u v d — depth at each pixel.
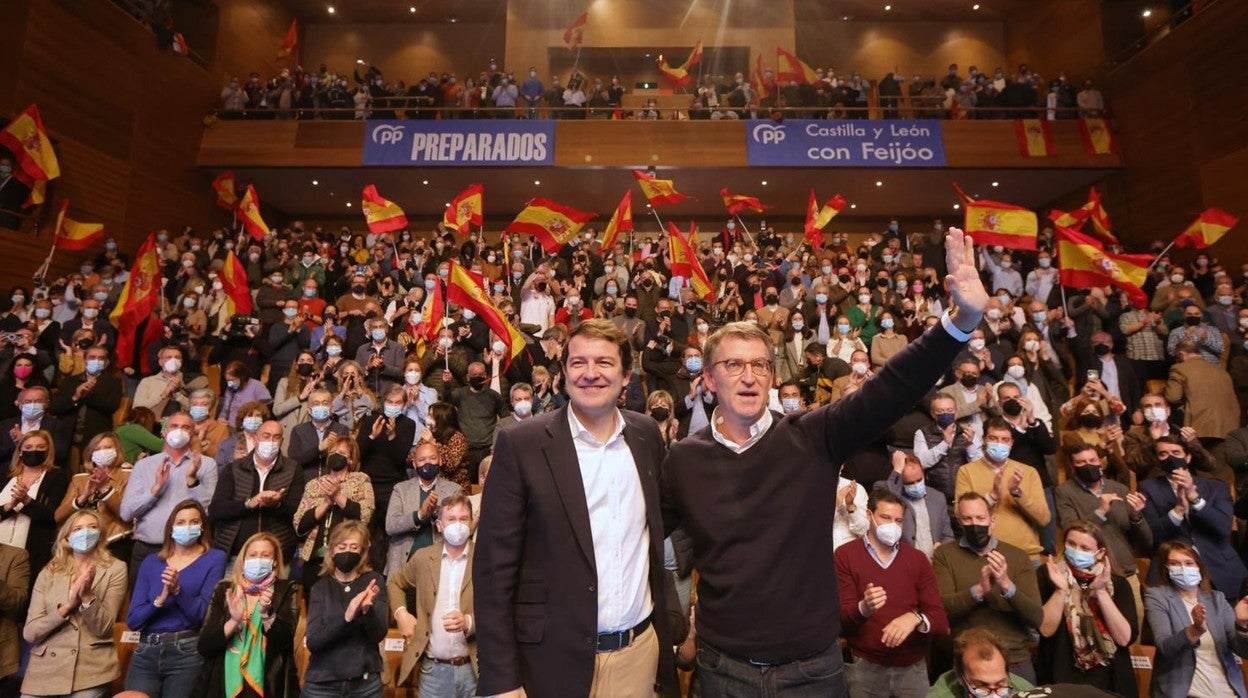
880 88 16.00
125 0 12.98
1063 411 6.47
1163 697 3.71
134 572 4.57
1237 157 11.52
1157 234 13.06
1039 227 16.03
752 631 1.75
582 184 15.44
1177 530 4.62
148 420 6.27
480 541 1.77
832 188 15.40
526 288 9.69
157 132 13.41
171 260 11.52
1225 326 8.63
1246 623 3.56
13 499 4.42
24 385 6.86
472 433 6.44
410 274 11.04
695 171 14.61
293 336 8.26
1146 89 13.47
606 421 1.95
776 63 18.36
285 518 4.69
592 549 1.74
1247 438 6.00
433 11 19.09
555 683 1.66
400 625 3.75
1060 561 4.34
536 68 18.64
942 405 5.22
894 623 3.35
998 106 14.79
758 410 1.85
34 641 3.67
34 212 10.76
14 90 10.51
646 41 18.61
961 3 18.20
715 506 1.84
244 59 16.42
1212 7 12.04
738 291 10.50
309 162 14.46
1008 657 3.33
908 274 11.09
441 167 14.50
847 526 4.45
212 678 3.38
